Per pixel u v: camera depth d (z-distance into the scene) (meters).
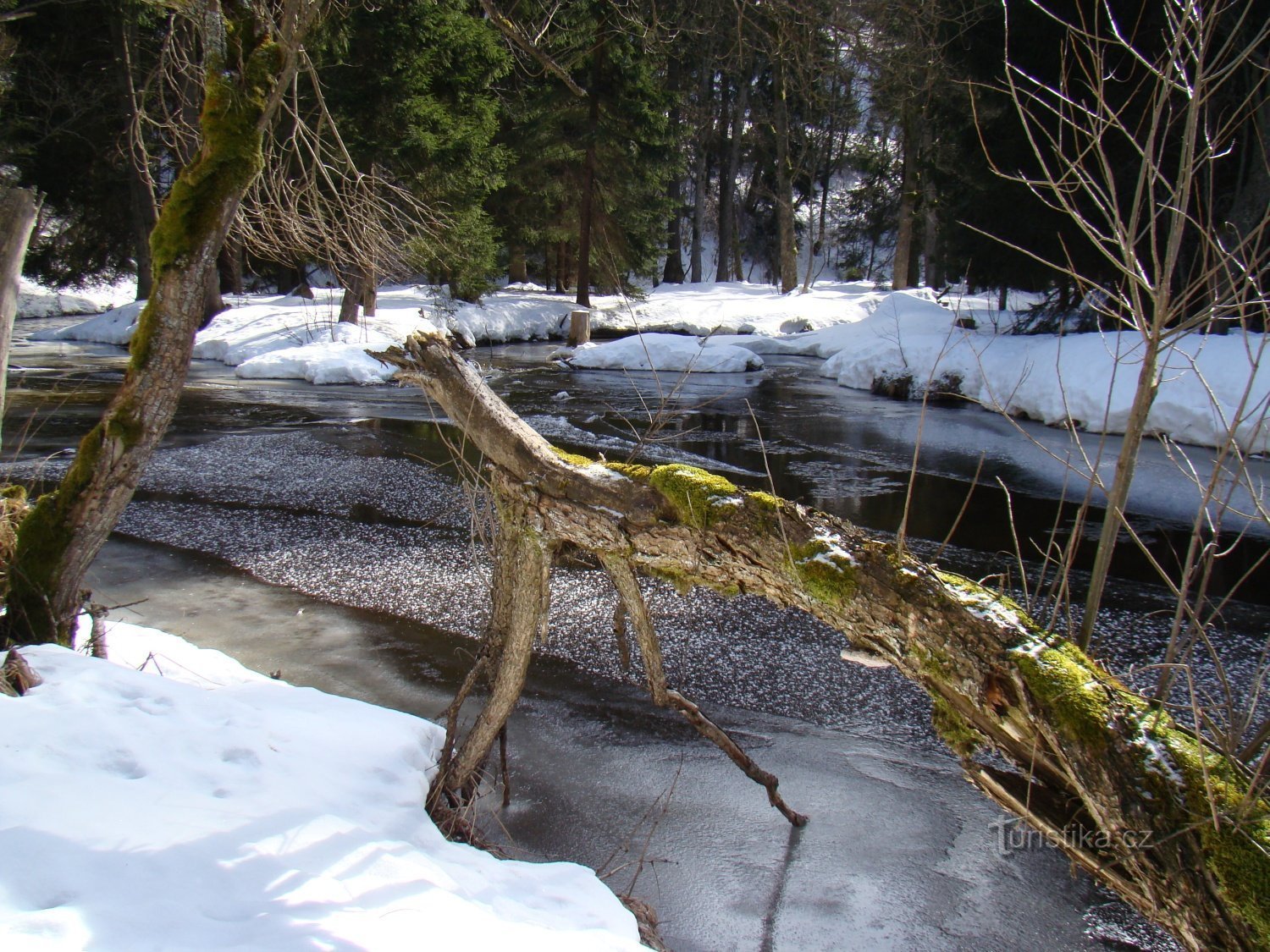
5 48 11.23
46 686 3.38
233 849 2.47
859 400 16.38
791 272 33.91
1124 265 2.28
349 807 3.00
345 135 17.66
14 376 16.75
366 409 14.94
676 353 20.83
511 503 3.34
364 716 3.76
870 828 3.89
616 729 4.75
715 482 2.89
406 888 2.45
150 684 3.58
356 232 5.80
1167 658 2.26
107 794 2.65
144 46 19.88
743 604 6.52
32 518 4.14
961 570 7.22
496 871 2.94
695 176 41.25
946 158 18.00
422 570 7.20
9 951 1.81
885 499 9.46
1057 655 2.26
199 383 17.53
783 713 4.97
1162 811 2.02
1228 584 6.89
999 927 3.31
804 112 32.81
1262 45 9.84
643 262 29.98
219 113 4.03
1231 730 2.12
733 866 3.63
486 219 23.69
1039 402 13.20
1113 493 2.33
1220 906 1.93
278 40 4.18
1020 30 13.18
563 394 16.55
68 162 22.61
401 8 17.81
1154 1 10.91
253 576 7.01
